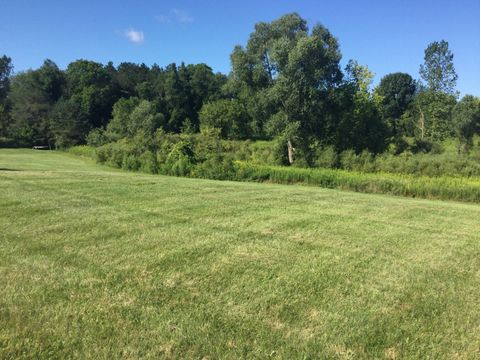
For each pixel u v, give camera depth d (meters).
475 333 3.77
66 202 8.64
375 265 5.47
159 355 3.18
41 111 71.44
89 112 79.12
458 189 16.91
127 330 3.50
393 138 39.97
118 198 9.48
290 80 32.44
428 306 4.29
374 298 4.41
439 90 42.94
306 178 20.70
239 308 4.01
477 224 8.82
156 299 4.12
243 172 21.64
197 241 6.16
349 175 20.23
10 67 84.56
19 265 4.86
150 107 59.88
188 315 3.82
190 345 3.34
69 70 86.88
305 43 31.62
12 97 79.06
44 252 5.36
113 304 3.95
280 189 13.40
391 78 68.69
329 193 13.11
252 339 3.47
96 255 5.32
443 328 3.83
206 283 4.57
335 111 36.94
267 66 35.44
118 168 30.25
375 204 10.85
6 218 7.00
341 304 4.21
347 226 7.73
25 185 10.76
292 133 32.41
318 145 35.06
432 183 17.92
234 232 6.81
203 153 25.48
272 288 4.53
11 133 66.00
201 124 66.62
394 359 3.31
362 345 3.47
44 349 3.17
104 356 3.12
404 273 5.22
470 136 35.72
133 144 32.88
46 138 66.56
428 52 42.88
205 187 12.39
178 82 79.69
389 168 26.00
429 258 5.94
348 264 5.44
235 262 5.29
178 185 12.46
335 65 34.47
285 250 5.92
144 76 96.56
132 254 5.43
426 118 45.38
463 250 6.48
